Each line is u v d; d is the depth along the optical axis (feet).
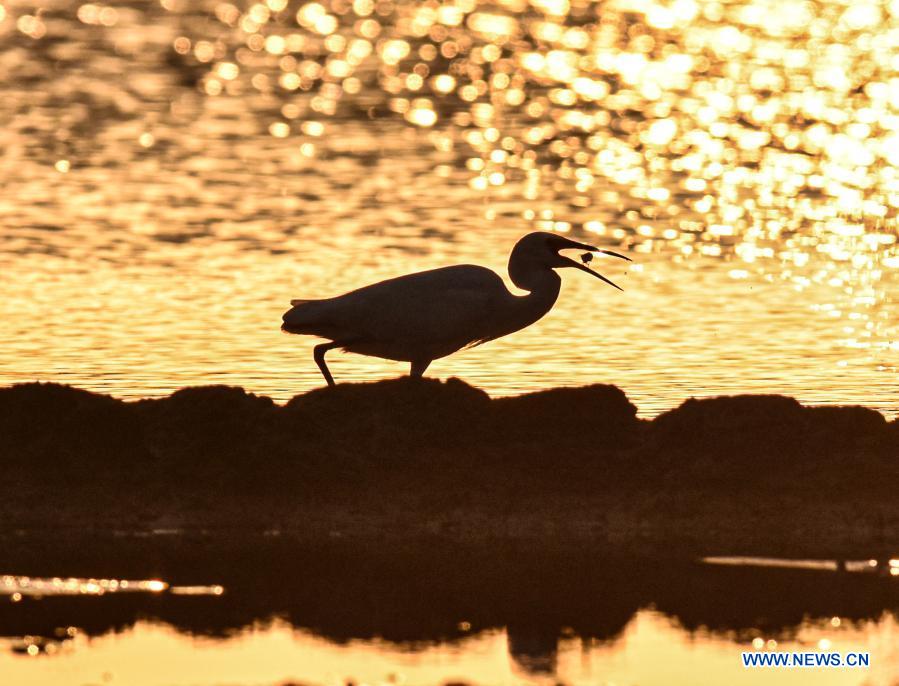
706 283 74.79
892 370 59.06
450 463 44.55
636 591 38.50
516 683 32.63
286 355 60.54
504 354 61.41
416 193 97.30
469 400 45.44
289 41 165.78
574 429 45.21
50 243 82.12
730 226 89.04
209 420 44.78
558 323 66.54
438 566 40.29
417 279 47.83
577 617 36.78
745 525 43.21
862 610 37.27
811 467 44.45
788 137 117.19
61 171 102.01
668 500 43.78
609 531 42.91
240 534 42.65
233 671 32.96
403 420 45.21
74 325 65.26
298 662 33.63
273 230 86.38
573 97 134.82
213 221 88.43
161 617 36.35
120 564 40.06
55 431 44.86
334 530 42.93
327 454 44.55
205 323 65.82
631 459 44.65
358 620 36.40
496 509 43.73
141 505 43.75
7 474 44.37
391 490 44.21
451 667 33.53
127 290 72.13
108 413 45.01
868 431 45.21
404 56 157.07
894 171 104.78
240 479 44.21
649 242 84.64
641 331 65.41
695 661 34.17
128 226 86.74
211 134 116.78
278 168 104.68
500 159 109.29
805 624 36.45
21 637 34.86
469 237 85.30
